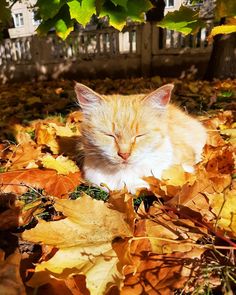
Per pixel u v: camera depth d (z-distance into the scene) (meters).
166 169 0.32
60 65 2.03
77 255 0.20
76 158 0.40
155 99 0.32
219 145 0.42
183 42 1.74
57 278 0.18
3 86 1.79
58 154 0.42
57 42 2.03
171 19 0.36
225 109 0.69
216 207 0.25
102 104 0.32
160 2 1.69
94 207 0.23
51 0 0.36
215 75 1.26
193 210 0.25
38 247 0.24
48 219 0.28
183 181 0.31
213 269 0.20
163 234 0.23
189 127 0.40
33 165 0.37
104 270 0.19
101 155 0.32
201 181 0.28
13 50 2.18
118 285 0.18
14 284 0.18
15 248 0.24
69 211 0.23
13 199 0.31
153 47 1.77
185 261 0.20
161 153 0.32
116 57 1.89
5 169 0.38
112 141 0.31
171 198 0.28
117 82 1.48
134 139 0.30
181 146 0.35
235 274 0.19
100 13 0.36
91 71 1.97
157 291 0.18
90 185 0.33
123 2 0.34
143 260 0.20
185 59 1.72
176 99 0.81
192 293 0.19
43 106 0.86
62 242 0.21
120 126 0.31
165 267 0.20
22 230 0.26
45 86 1.46
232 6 0.32
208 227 0.22
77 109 0.73
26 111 0.80
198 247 0.21
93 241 0.21
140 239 0.22
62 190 0.32
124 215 0.23
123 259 0.20
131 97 0.34
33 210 0.29
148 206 0.29
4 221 0.27
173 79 1.47
